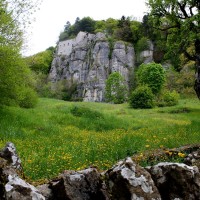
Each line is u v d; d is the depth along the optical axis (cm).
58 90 14012
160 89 8169
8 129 2073
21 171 703
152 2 2847
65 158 1168
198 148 1218
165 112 4919
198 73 2658
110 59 14775
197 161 910
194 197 538
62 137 2025
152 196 507
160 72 8275
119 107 5856
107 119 3150
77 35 17038
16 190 476
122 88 9944
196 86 2678
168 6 2822
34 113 3006
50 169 1023
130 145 1420
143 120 3562
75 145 1575
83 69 15212
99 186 549
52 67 16650
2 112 2597
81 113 3284
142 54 14988
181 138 1597
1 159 555
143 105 5678
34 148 1530
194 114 4609
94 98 13775
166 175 556
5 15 2247
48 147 1503
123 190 514
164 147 1295
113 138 1717
